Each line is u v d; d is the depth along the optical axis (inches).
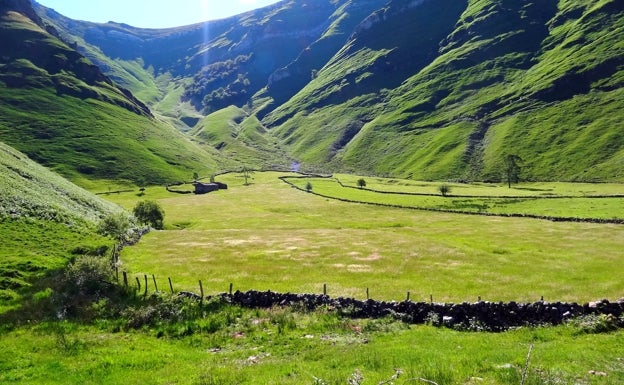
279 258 2613.2
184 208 6195.9
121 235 2910.9
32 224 2359.7
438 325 1263.5
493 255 2608.3
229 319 1336.1
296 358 973.2
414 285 1892.2
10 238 2084.2
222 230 4072.3
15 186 2765.7
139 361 991.6
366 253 2758.4
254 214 5502.0
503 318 1253.7
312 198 6811.0
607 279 1930.4
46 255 1988.2
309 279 2042.3
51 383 870.4
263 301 1481.3
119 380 876.0
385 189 7554.1
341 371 817.5
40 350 1080.8
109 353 1056.2
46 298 1466.5
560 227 3666.3
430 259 2524.6
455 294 1706.4
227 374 859.4
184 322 1305.4
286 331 1214.9
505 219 4335.6
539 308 1252.5
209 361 986.7
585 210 4478.3
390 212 5255.9
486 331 1209.4
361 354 933.2
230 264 2413.9
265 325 1279.5
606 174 7706.7
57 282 1614.2
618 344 993.5
